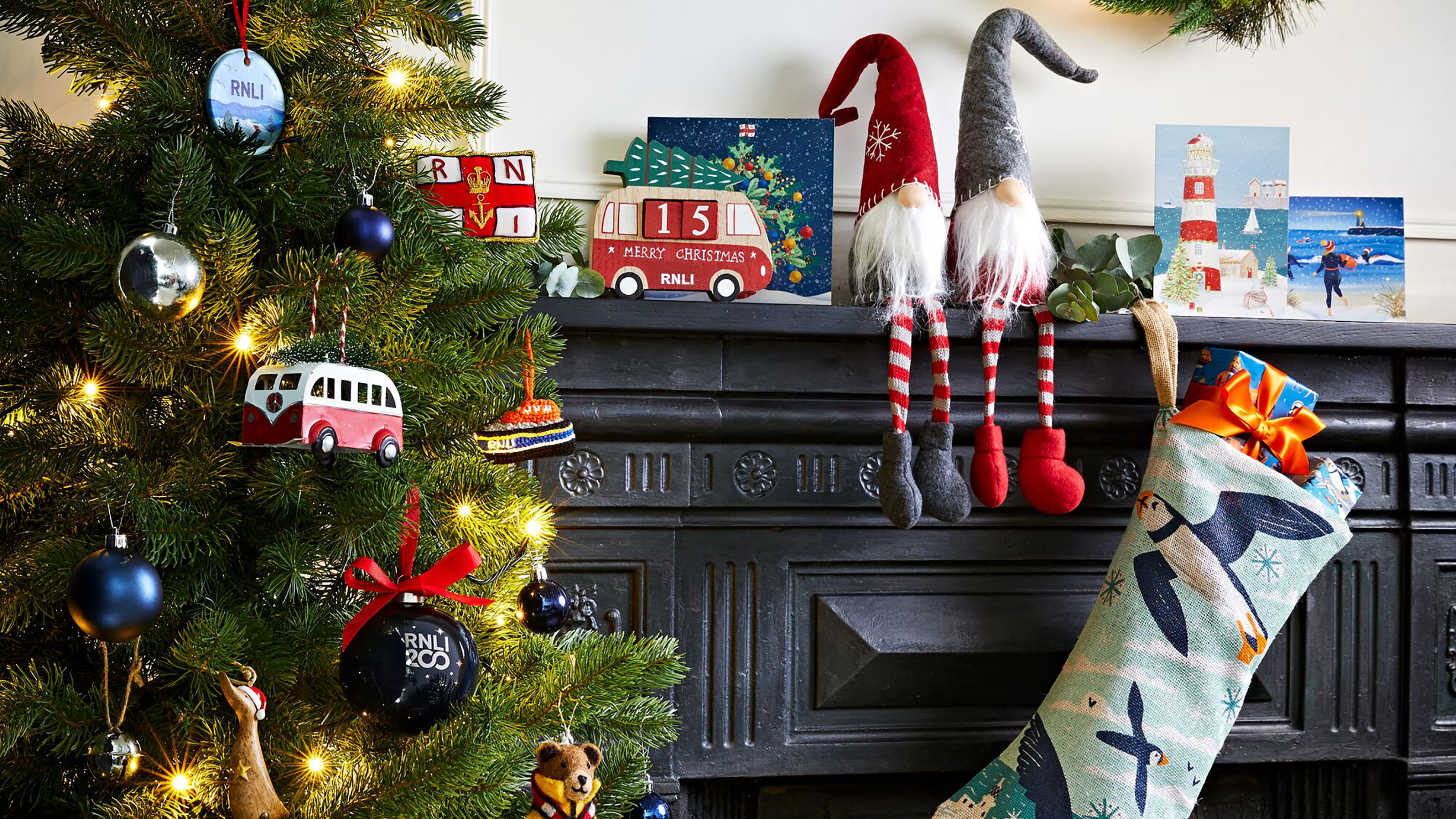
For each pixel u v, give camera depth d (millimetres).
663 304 1129
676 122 1210
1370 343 1201
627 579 1189
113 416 818
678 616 1190
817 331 1145
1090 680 1066
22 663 892
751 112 1351
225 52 839
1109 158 1402
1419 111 1443
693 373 1170
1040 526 1237
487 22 1306
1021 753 1073
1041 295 1183
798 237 1212
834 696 1208
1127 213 1395
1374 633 1268
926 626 1225
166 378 803
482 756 787
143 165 851
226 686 740
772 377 1181
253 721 745
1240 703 1059
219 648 743
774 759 1198
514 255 1099
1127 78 1407
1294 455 1122
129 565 694
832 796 1274
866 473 1215
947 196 1373
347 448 768
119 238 793
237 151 824
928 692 1228
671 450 1185
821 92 1359
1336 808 1305
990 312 1154
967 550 1230
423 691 742
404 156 1001
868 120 1354
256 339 798
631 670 924
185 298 738
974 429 1215
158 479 777
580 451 1171
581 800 818
